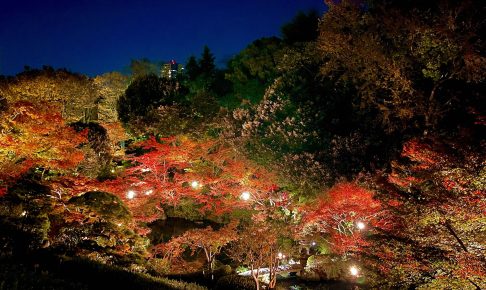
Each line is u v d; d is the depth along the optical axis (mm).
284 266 19609
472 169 8789
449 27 17297
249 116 27469
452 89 19391
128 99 34812
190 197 25156
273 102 26953
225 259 20562
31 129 14477
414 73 20406
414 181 10836
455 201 8547
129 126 32656
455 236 8633
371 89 21688
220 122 28844
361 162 20078
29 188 12812
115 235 12898
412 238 9344
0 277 6082
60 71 30922
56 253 10258
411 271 9148
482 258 8164
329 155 21125
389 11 19047
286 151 22719
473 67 17219
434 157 10414
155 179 24656
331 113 24609
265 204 22156
